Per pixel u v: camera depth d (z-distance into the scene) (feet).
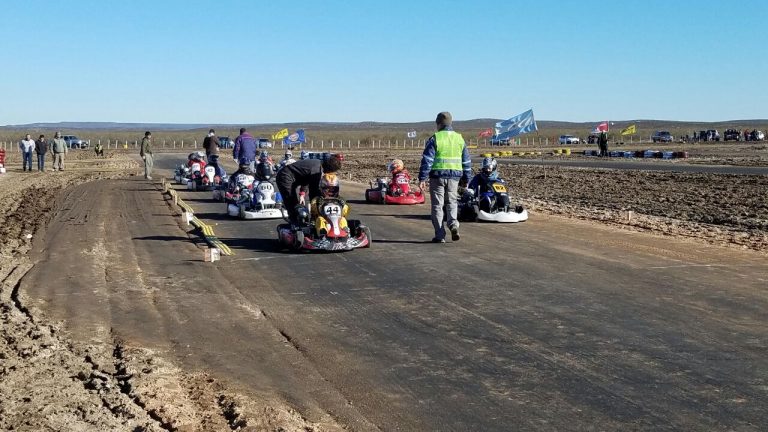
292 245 47.70
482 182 61.46
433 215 49.73
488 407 21.77
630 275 37.88
